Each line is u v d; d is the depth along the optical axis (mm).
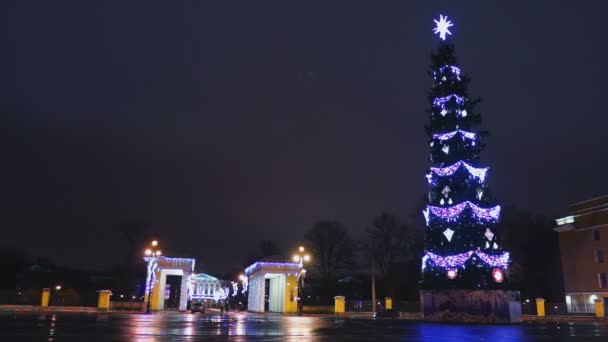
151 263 57781
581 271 63344
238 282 98688
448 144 35719
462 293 32812
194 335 17453
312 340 15898
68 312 43344
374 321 34219
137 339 15117
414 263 76062
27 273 88250
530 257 72688
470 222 33469
